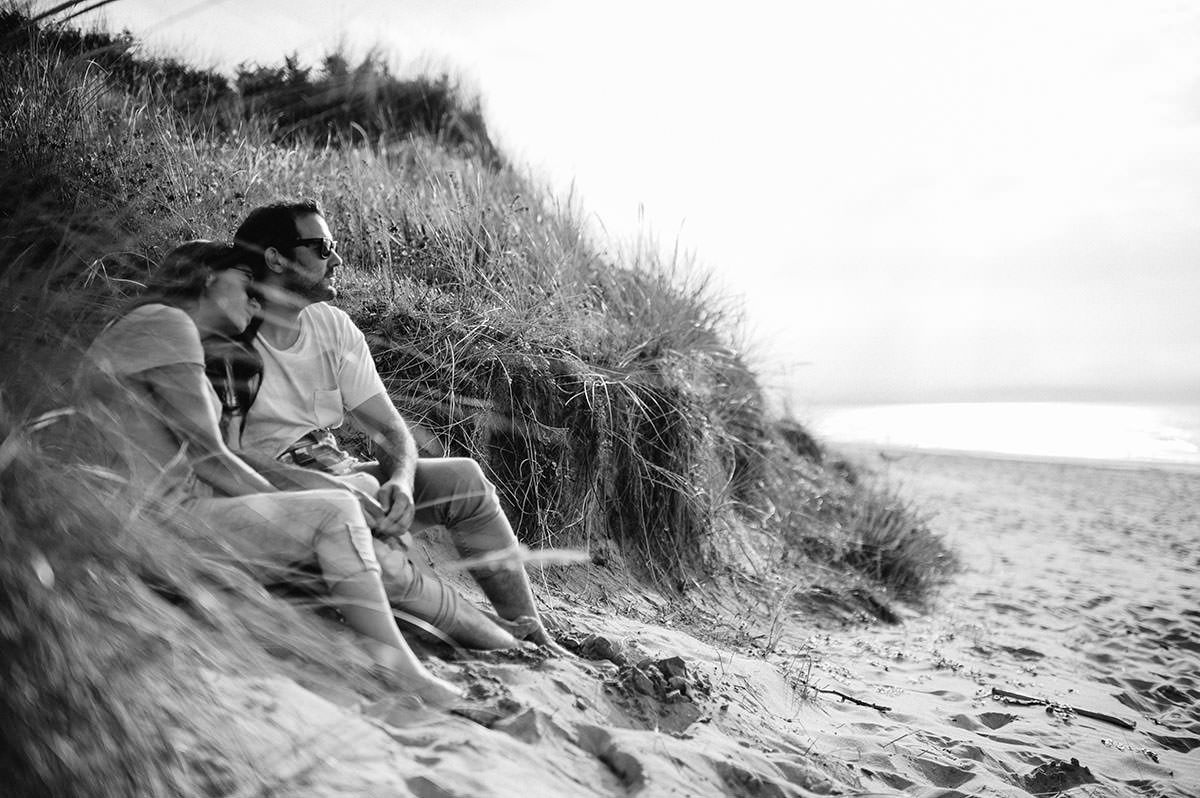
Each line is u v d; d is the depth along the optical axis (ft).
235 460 8.21
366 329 13.74
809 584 19.22
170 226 12.19
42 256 9.46
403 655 7.97
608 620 12.71
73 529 6.04
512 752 7.48
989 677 16.14
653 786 7.71
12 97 12.18
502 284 16.01
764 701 11.21
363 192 17.98
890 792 9.50
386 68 25.26
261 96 21.09
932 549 25.16
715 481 18.03
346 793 6.03
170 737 5.67
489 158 26.14
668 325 18.74
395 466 9.46
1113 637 20.62
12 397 6.56
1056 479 56.24
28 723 4.99
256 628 7.21
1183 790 11.68
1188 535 37.50
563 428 14.60
